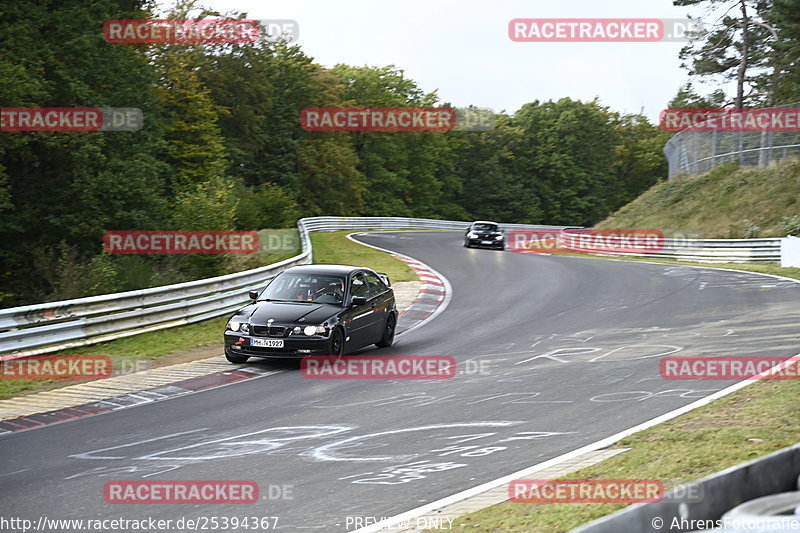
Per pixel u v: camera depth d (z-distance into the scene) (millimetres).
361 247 115062
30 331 39469
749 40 148500
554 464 20516
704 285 67625
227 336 37688
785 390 27203
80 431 26000
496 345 42438
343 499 18359
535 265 94000
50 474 21031
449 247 123375
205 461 21984
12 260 79688
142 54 118750
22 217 79750
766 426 22375
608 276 79375
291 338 36500
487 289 71938
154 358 40562
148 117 104625
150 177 98625
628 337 43156
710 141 142500
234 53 184625
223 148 147500
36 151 82562
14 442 24750
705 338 41281
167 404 30000
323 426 25922
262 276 63094
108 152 91250
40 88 77875
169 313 49906
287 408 28797
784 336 40125
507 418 26266
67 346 41344
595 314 53562
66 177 83375
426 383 32750
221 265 75625
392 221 178250
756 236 109688
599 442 22484
